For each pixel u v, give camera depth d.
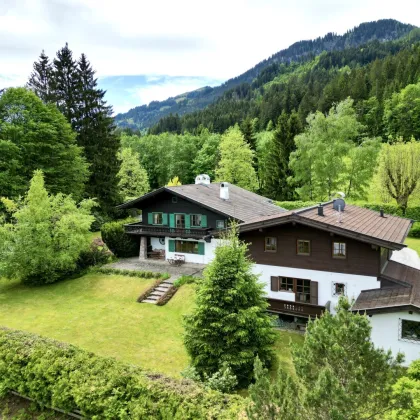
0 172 33.12
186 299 22.66
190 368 13.40
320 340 6.70
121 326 19.70
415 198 39.44
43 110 37.59
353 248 17.81
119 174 54.88
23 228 25.11
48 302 23.62
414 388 7.52
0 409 10.59
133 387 8.99
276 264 19.94
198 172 72.94
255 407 6.06
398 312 14.44
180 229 29.20
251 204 34.00
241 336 13.52
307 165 46.25
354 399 5.90
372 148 41.88
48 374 9.96
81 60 47.38
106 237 31.42
